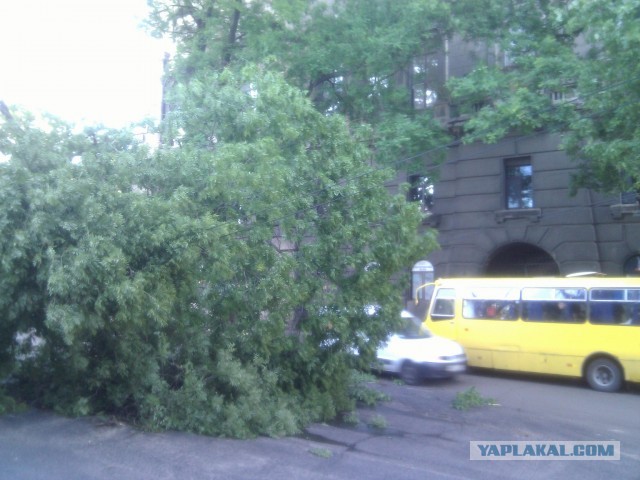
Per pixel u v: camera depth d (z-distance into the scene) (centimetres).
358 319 1213
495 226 2417
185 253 959
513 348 1775
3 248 884
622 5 1389
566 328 1689
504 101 1775
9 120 984
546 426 1191
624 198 2194
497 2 1917
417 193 2581
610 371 1608
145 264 968
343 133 1281
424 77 2327
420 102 2397
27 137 972
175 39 1984
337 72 1902
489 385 1681
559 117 1673
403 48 1836
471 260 2464
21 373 1066
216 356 1077
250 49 1803
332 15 1938
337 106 1950
